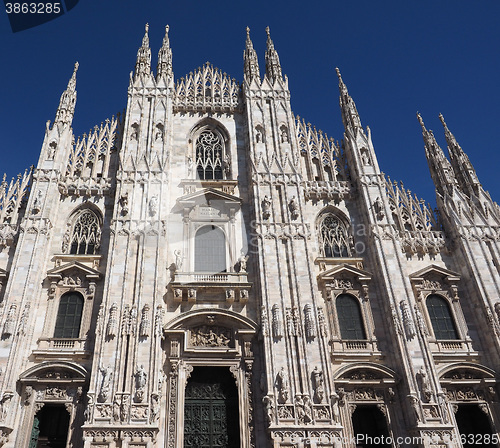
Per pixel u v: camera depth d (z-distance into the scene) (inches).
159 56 1792.6
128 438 1083.9
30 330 1230.9
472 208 1518.2
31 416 1130.7
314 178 1620.3
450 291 1407.5
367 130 1675.7
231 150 1632.6
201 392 1224.2
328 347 1268.5
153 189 1457.9
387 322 1323.8
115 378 1149.1
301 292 1312.7
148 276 1296.8
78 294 1322.6
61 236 1416.1
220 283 1317.7
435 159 1653.5
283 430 1118.4
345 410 1197.1
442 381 1239.5
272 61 1831.9
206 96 1758.1
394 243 1423.5
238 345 1252.5
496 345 1280.8
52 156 1499.8
